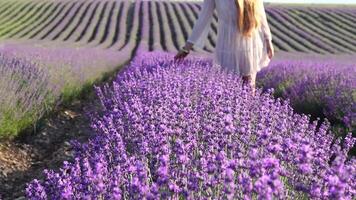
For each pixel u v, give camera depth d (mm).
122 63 16203
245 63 5641
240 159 3279
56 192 3312
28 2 46312
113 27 35812
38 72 8070
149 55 14945
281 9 44219
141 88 6117
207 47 29078
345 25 38875
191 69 7406
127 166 3418
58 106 8219
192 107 5090
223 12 5527
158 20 38875
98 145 4102
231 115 4215
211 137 3824
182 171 3240
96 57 14062
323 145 4062
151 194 2699
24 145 6008
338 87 7402
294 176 3332
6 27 36812
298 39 33906
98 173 3229
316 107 7227
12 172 5164
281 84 8977
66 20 39281
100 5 45500
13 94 6336
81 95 9578
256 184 2477
